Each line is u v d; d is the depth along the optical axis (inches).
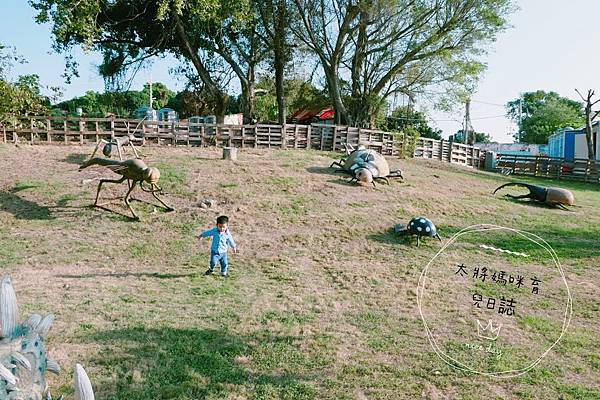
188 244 463.5
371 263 430.9
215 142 922.7
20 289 326.0
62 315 278.4
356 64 1270.9
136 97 2440.9
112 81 1368.1
